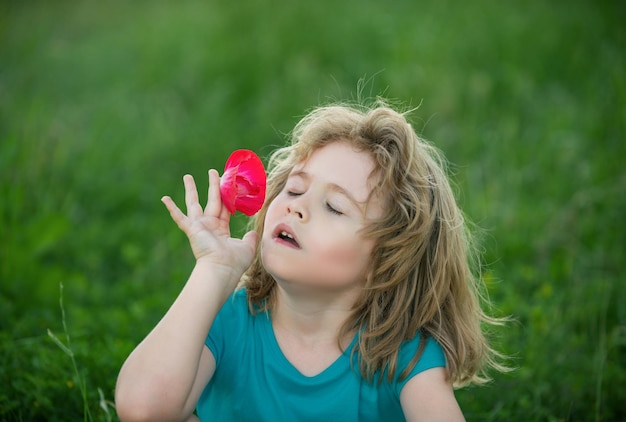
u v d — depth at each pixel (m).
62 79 9.52
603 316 4.82
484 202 6.65
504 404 4.12
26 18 11.52
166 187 7.32
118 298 5.55
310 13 10.34
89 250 6.35
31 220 6.14
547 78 9.60
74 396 3.83
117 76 9.59
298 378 2.94
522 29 10.29
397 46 9.57
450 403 2.89
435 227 3.12
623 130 7.89
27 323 4.73
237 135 8.24
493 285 5.27
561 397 4.23
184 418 2.85
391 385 2.96
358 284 2.95
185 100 8.98
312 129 3.02
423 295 3.06
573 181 7.25
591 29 10.49
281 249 2.82
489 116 8.55
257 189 2.97
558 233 6.34
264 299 3.12
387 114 3.06
